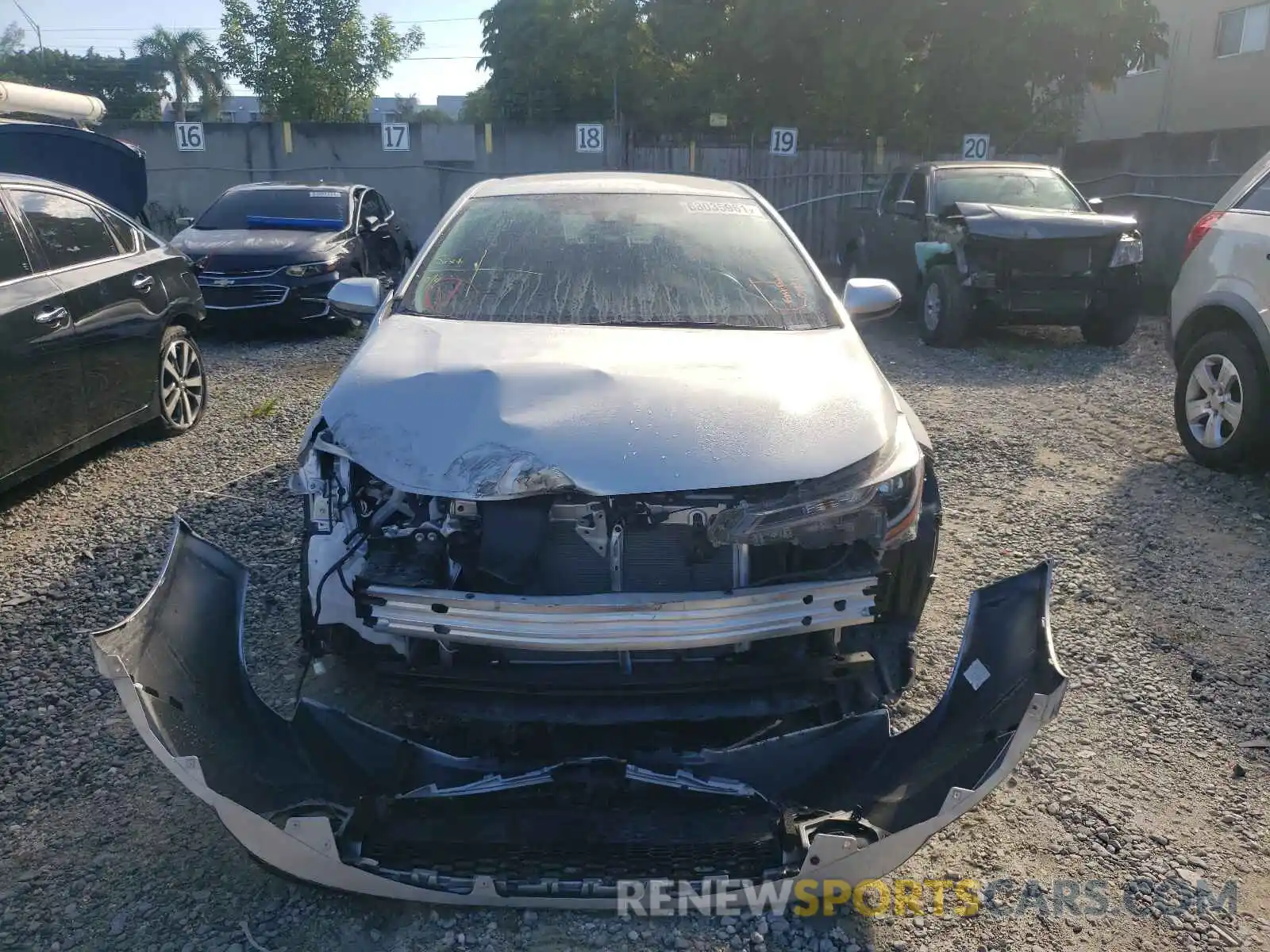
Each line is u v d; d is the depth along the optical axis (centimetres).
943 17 1638
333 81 2725
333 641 292
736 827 273
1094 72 1670
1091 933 274
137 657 261
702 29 1838
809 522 283
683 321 382
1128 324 1023
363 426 297
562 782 275
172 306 672
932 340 1049
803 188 1819
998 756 258
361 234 1141
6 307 506
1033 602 296
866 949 267
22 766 335
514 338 354
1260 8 2180
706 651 288
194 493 571
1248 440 598
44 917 273
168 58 4281
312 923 271
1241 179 639
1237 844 310
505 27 2520
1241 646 422
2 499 564
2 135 1004
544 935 270
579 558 286
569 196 462
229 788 254
